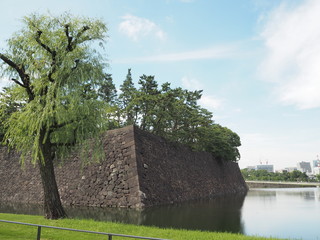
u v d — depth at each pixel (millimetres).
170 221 16656
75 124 14891
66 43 14531
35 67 14305
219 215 19688
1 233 9539
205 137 41594
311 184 87188
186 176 34594
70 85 14125
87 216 18172
